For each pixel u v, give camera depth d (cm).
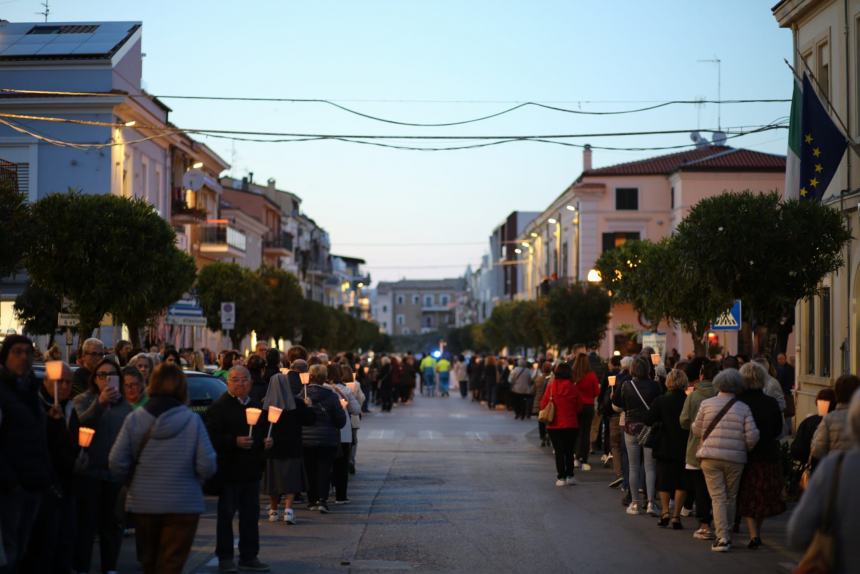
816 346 2486
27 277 3553
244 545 1066
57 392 944
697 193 5678
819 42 2430
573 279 6209
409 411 4475
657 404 1335
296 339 6250
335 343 7950
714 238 1845
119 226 2620
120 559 1125
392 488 1769
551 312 4731
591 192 6000
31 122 3794
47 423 941
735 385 1163
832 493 519
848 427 516
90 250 2609
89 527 995
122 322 2814
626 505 1545
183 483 819
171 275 2727
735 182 5662
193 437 826
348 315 9000
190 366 2272
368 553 1163
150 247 2678
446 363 6425
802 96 1836
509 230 11300
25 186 3781
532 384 3778
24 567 959
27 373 877
